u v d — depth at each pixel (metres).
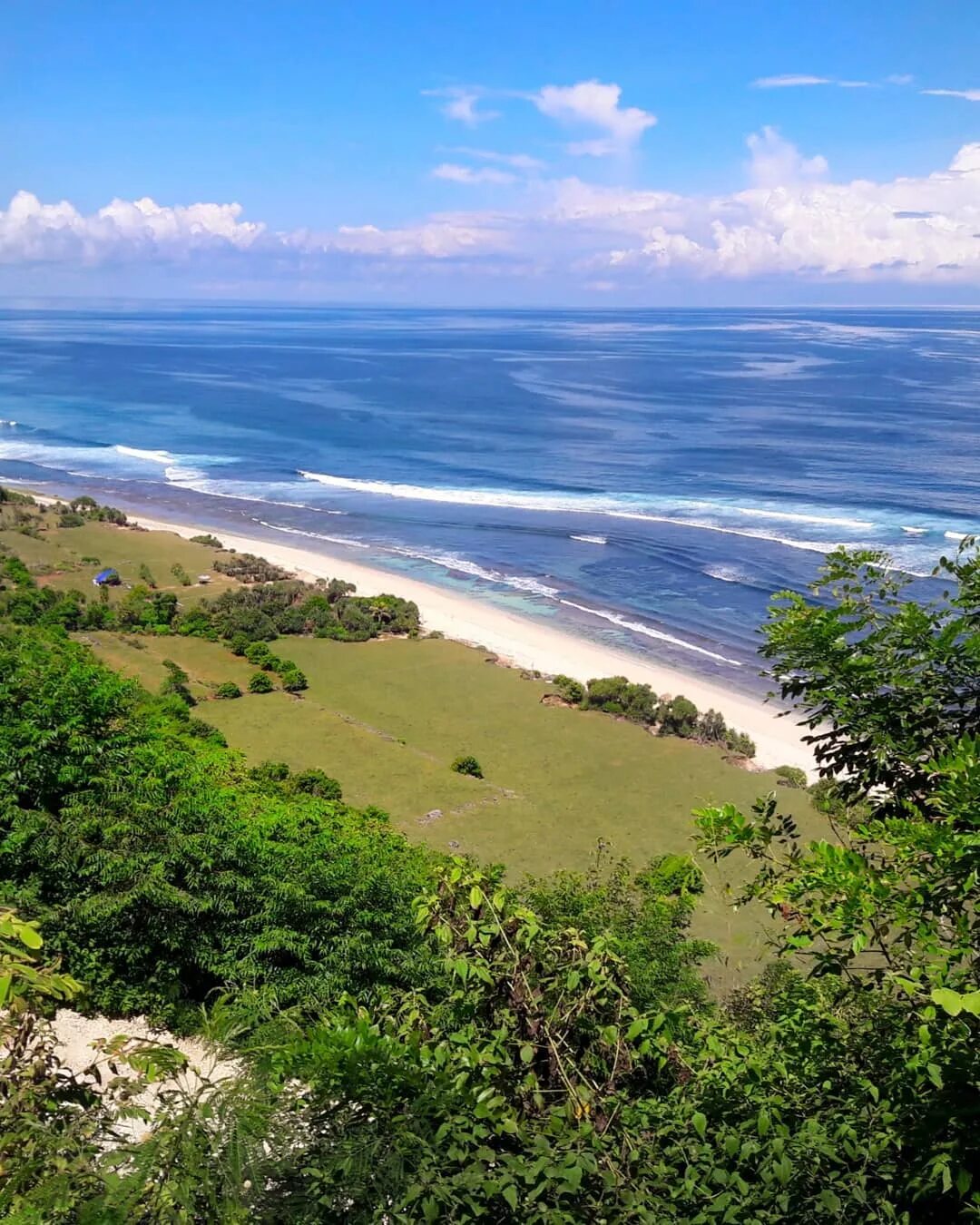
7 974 5.98
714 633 58.50
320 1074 6.38
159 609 55.16
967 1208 5.45
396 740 41.94
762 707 48.22
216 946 18.17
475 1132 6.11
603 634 58.31
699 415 141.62
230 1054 6.96
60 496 93.25
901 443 115.06
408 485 99.25
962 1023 5.97
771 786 38.91
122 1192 5.59
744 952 25.09
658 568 70.56
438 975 17.47
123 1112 6.38
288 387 181.50
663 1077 7.97
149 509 89.56
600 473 102.62
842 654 7.57
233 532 81.81
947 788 5.90
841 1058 7.27
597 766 40.66
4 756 19.20
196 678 47.44
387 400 161.50
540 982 7.46
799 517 82.25
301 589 62.06
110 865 17.30
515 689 49.00
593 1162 6.02
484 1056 6.68
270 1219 5.75
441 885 7.98
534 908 20.16
